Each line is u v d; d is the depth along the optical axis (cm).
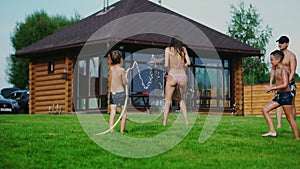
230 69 2408
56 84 2309
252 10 5025
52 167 645
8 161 667
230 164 666
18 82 5191
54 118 1425
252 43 4950
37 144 796
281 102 894
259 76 4878
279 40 1017
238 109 2391
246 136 923
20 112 3003
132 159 697
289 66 1009
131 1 2423
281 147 803
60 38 2358
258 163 674
